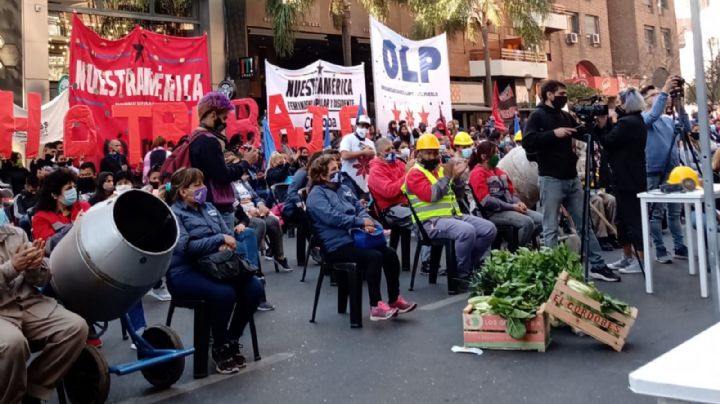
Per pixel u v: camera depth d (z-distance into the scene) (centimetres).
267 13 2309
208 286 469
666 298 608
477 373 440
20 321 378
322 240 600
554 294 480
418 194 716
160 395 436
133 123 1162
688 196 610
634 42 4388
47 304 393
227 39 2216
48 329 381
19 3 1741
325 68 1491
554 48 3925
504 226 785
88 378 411
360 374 454
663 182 811
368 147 930
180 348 455
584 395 389
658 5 4556
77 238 397
